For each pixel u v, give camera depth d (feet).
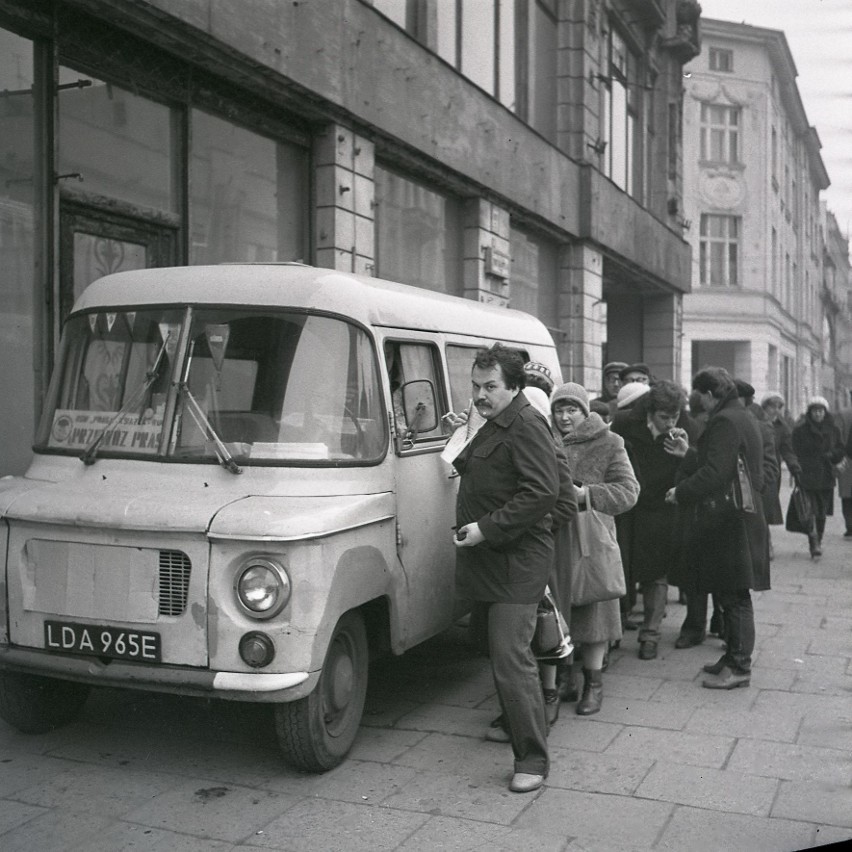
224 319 15.30
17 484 15.12
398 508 15.81
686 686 19.08
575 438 17.83
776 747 15.55
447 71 39.68
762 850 11.85
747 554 18.75
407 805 13.16
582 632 17.20
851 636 23.17
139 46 25.95
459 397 18.97
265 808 13.02
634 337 78.89
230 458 14.32
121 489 14.28
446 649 21.80
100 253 24.98
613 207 59.77
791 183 118.11
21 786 13.65
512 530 13.60
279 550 12.94
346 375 15.25
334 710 14.37
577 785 13.93
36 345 23.26
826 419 38.09
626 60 66.18
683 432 20.79
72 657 13.69
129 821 12.58
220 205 29.37
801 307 120.67
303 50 30.17
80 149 24.34
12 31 22.56
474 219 44.09
